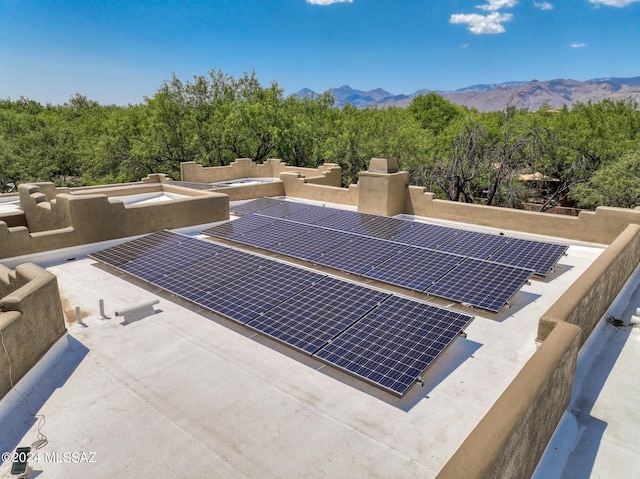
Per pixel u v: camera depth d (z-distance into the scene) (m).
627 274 10.36
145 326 7.88
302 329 6.99
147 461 4.81
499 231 14.37
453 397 5.85
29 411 5.62
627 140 34.31
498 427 3.97
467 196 29.84
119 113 48.16
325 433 5.21
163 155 38.03
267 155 41.09
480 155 29.09
